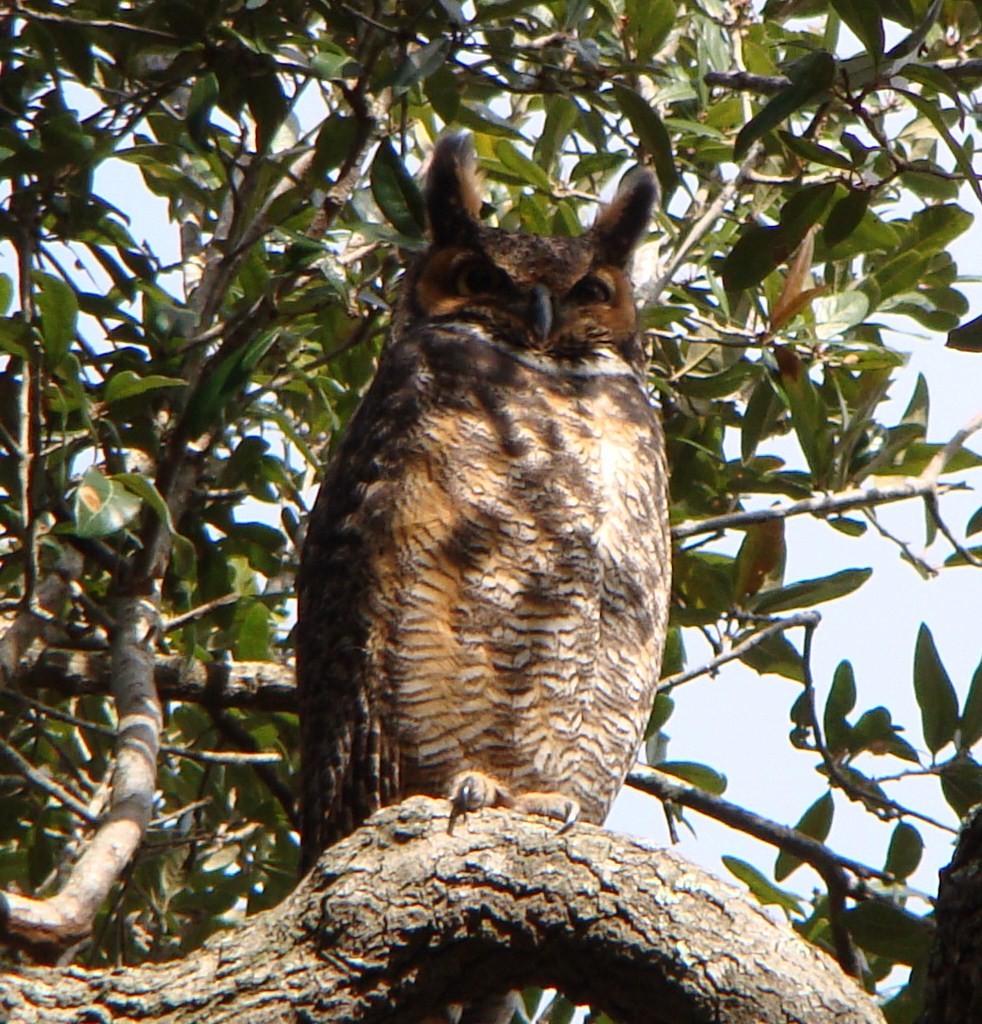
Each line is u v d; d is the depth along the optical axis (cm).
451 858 659
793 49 1198
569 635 923
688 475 1118
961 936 558
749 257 869
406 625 915
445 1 906
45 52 972
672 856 657
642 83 1104
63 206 990
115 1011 643
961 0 1096
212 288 1009
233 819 1112
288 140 1155
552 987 661
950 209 1101
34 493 866
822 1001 620
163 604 1088
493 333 1040
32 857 1019
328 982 645
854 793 991
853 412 1120
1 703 987
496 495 916
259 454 1051
